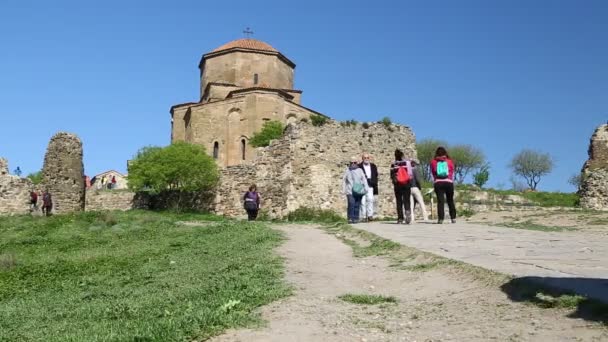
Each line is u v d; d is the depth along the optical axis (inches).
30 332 319.3
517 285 289.4
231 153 1803.6
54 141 1473.9
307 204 1177.4
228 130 1820.9
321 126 1219.9
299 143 1193.4
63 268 595.2
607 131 1381.6
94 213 1122.0
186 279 443.5
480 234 556.1
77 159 1492.4
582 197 1264.8
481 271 331.6
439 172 711.7
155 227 924.6
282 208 1183.6
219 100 1838.1
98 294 430.6
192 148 1557.6
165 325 263.3
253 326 264.8
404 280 366.6
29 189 1441.9
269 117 1793.8
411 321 267.4
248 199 1005.8
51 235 893.8
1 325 353.1
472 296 297.3
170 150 1520.7
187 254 601.0
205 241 692.1
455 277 344.8
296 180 1180.5
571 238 513.3
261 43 2087.8
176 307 320.8
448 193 714.8
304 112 1887.3
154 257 613.3
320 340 242.5
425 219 759.7
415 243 488.7
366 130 1263.5
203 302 321.4
